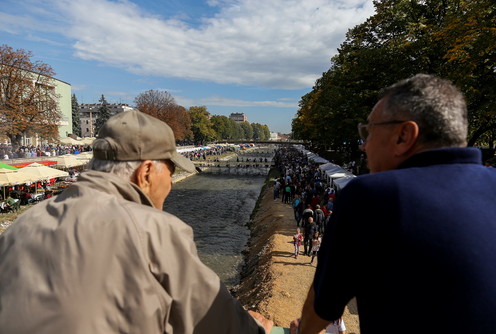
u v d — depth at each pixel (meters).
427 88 1.13
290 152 96.75
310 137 57.38
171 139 1.49
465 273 0.88
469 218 0.94
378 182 1.04
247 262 18.28
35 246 1.14
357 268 1.04
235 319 1.24
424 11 24.58
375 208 1.00
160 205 1.53
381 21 27.59
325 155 59.34
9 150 37.62
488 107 17.70
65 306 1.02
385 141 1.20
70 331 1.00
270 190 37.59
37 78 42.44
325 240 1.15
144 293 1.05
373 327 1.02
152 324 1.06
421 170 1.05
